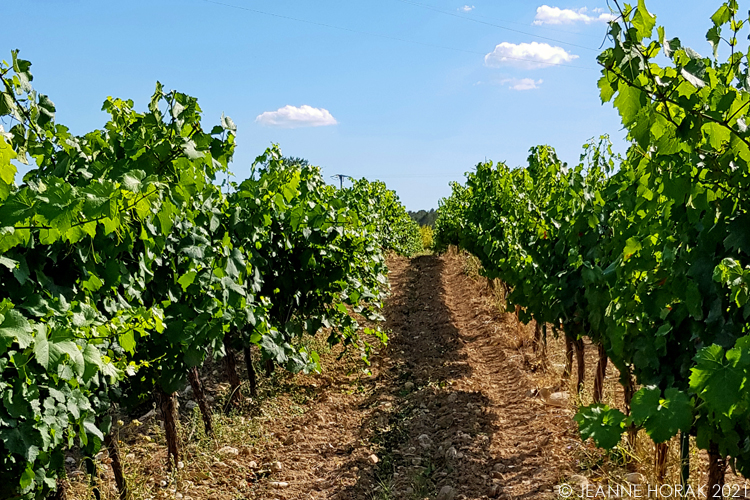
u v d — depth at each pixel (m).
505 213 9.95
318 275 6.92
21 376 2.52
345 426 5.95
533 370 7.09
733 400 1.64
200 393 5.33
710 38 2.46
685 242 2.96
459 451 5.00
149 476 4.59
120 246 3.33
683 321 3.18
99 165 3.54
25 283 2.84
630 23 2.13
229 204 5.59
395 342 9.38
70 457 5.08
